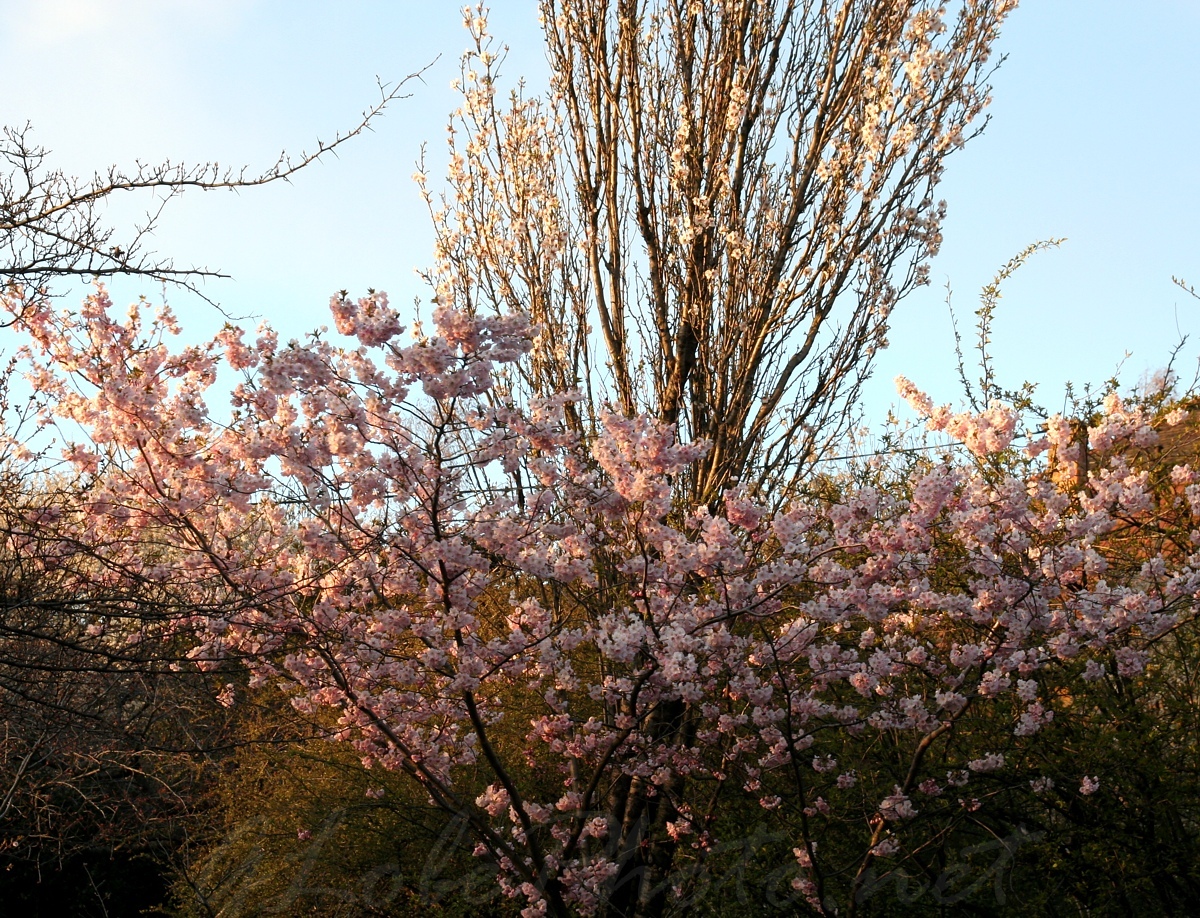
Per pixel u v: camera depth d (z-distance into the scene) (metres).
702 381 7.75
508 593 7.55
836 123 7.48
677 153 7.63
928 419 6.08
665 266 7.91
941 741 6.51
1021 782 6.22
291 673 6.11
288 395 5.50
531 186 8.38
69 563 6.26
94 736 8.09
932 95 7.17
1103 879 6.02
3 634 5.47
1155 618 5.30
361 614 6.21
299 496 5.54
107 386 5.44
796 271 7.49
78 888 14.00
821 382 7.54
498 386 8.30
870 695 6.52
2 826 9.97
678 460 5.30
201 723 11.05
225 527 6.15
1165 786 5.93
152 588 6.03
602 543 6.41
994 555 5.50
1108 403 5.91
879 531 5.55
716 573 5.29
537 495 5.53
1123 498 5.61
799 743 6.30
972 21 7.24
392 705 5.91
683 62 7.76
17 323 5.81
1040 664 6.01
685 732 6.79
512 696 8.09
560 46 8.27
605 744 6.45
